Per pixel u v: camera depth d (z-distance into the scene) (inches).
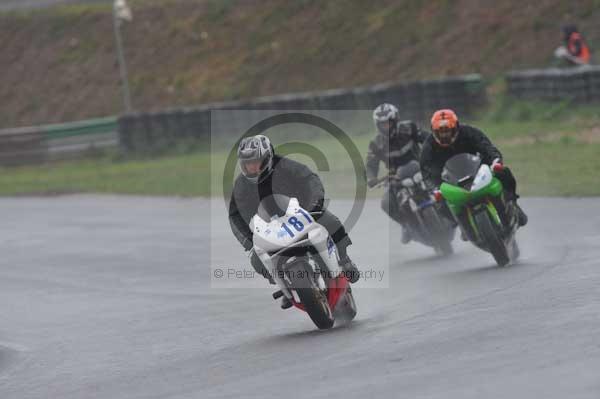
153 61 5994.1
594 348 772.6
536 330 879.1
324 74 5300.2
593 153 2719.0
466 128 1398.9
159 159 4424.2
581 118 3668.8
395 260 1595.7
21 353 1180.5
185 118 4493.1
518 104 4050.2
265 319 1219.2
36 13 6722.4
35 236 2447.1
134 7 6437.0
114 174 3986.2
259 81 5497.1
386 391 732.0
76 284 1705.2
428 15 5226.4
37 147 4803.2
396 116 1585.9
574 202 1967.3
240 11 6043.3
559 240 1523.1
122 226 2485.2
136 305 1444.4
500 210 1348.4
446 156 1417.3
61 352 1154.0
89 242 2241.6
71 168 4581.7
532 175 2421.3
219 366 946.1
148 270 1775.3
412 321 1034.1
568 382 684.7
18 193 3651.6
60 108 5954.7
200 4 6235.2
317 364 876.6
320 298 1031.6
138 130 4562.0
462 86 4227.4
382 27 5339.6
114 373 989.2
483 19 4963.1
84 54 6240.2
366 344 938.1
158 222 2495.1
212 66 5757.9
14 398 925.2
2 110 6102.4
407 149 1612.9
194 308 1366.9
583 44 4133.9
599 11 4655.5
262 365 916.6
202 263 1793.8
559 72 3890.3
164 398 831.7
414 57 5044.3
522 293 1098.7
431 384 736.3
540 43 4658.0
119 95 5866.1
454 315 1028.5
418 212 1576.0
